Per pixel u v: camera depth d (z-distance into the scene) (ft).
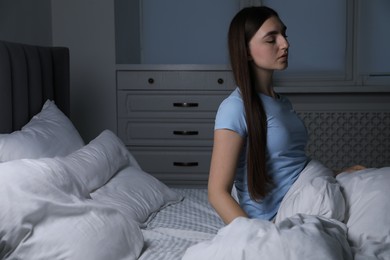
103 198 5.79
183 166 11.13
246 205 4.76
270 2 11.74
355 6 11.48
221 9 12.12
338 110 11.17
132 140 11.11
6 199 4.09
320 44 11.76
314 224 3.66
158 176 11.20
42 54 7.89
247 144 4.47
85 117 10.99
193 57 12.32
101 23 10.71
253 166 4.36
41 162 4.69
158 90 10.93
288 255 3.34
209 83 10.85
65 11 10.71
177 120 11.02
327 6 11.64
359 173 4.69
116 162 6.72
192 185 11.18
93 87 10.90
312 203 4.19
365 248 3.76
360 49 11.65
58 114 7.30
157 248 4.98
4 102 6.66
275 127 4.49
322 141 11.28
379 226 3.96
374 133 11.18
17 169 4.35
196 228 5.79
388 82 11.69
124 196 6.13
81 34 10.76
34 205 4.15
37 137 6.30
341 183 4.66
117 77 10.91
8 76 6.76
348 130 11.21
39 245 4.08
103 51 10.78
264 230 3.54
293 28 11.77
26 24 9.24
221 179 4.16
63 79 8.70
